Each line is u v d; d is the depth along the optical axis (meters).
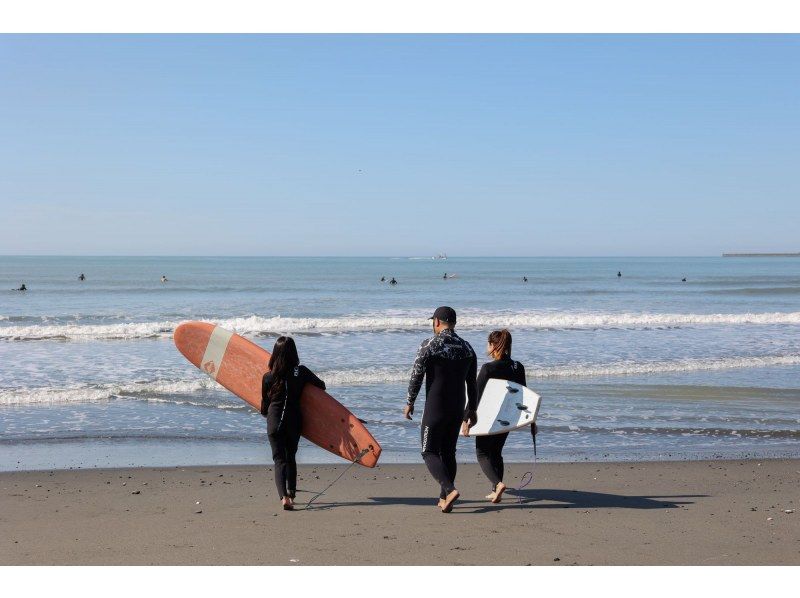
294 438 6.20
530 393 6.08
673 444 9.24
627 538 5.14
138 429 9.69
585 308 35.28
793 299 43.00
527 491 6.83
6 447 8.64
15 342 19.55
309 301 39.31
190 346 7.80
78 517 5.79
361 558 4.65
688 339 21.16
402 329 23.41
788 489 6.98
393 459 8.42
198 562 4.57
